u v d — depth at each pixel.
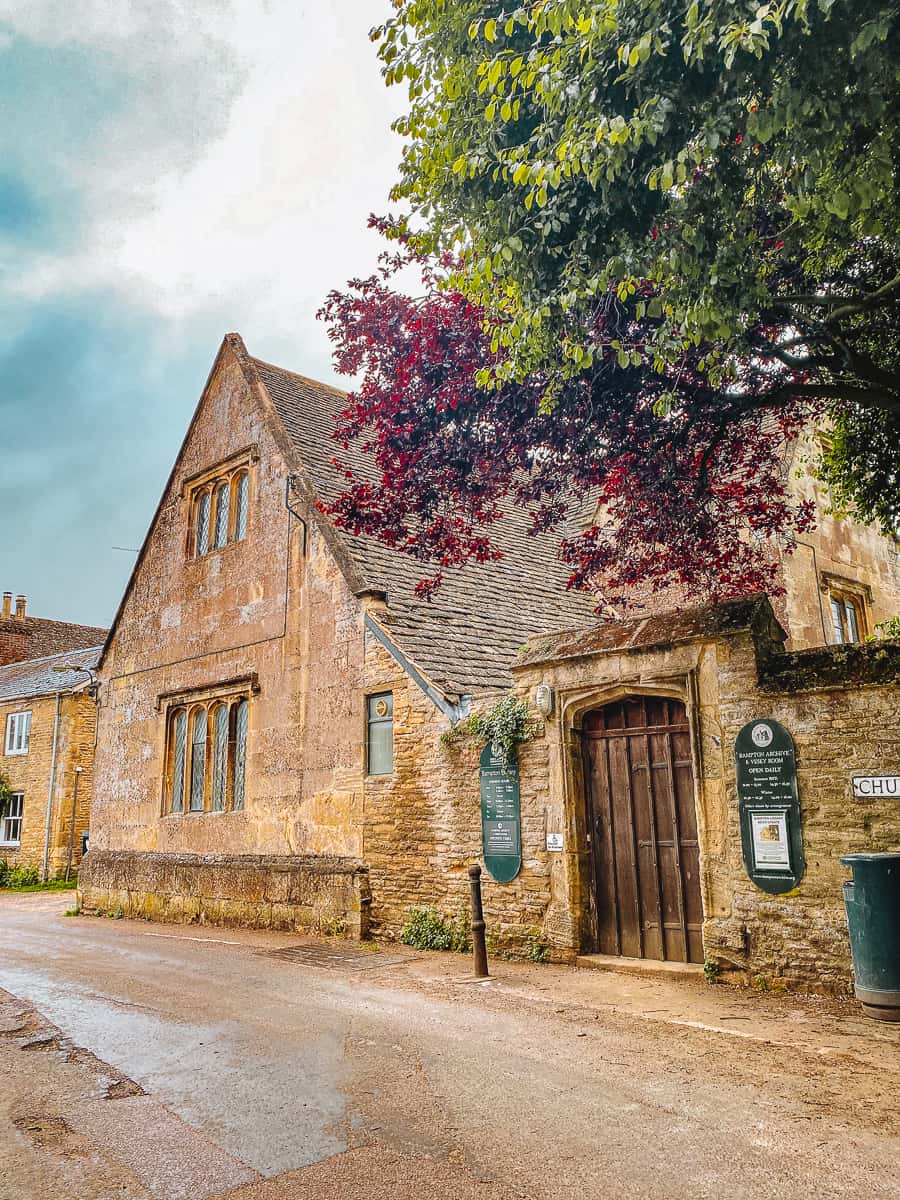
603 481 9.30
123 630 18.20
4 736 29.23
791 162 5.47
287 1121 4.79
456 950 10.08
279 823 13.26
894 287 7.43
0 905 20.02
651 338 7.33
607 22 5.00
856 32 4.86
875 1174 3.88
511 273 6.75
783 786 7.61
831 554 15.88
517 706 9.84
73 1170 4.24
